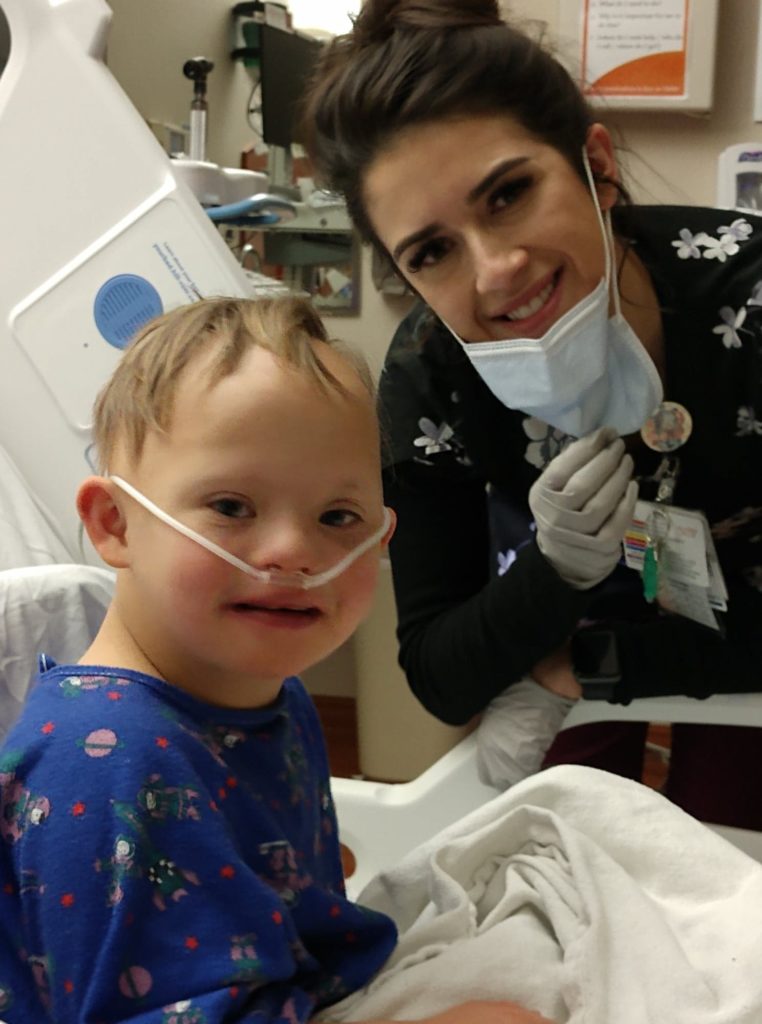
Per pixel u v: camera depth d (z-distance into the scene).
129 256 1.06
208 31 2.38
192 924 0.54
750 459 1.07
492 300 0.93
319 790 0.74
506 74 0.90
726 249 1.06
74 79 1.04
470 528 1.20
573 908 0.73
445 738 1.92
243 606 0.58
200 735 0.61
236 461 0.57
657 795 0.83
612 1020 0.65
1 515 1.02
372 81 0.90
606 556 0.97
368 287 2.26
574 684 1.05
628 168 1.59
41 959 0.53
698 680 1.02
